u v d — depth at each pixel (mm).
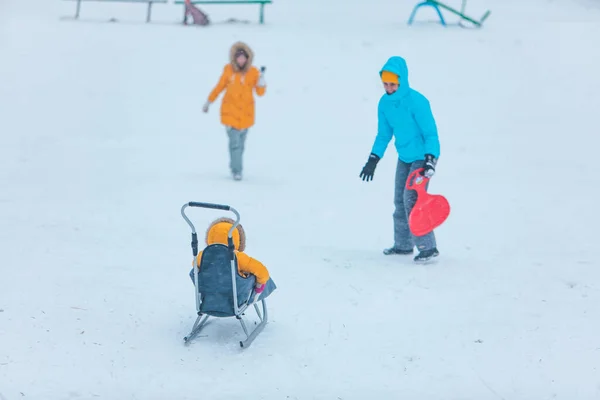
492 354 7043
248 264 7043
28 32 30016
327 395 6203
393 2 38406
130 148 18047
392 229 11766
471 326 7703
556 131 19766
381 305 8266
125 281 8781
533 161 16875
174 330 7430
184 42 28781
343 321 7773
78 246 10172
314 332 7477
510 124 20422
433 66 25891
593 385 6449
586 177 15492
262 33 30328
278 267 9570
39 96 22906
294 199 13555
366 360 6867
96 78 24812
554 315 8062
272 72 25422
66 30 30562
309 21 33188
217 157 17469
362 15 34812
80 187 14031
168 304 8102
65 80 24516
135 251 10031
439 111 21500
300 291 8672
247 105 14875
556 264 9875
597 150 18000
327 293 8617
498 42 28797
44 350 6840
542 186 14672
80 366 6562
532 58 26859
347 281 9055
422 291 8758
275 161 17281
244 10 35969
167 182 14594
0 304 7871
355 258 10070
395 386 6383
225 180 14961
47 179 14695
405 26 31812
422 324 7742
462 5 33438
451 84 24094
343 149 18531
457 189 14344
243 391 6227
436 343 7270
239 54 14547
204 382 6367
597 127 20188
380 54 27328
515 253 10375
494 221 12125
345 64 26234
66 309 7832
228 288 6926
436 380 6508
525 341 7352
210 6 36938
